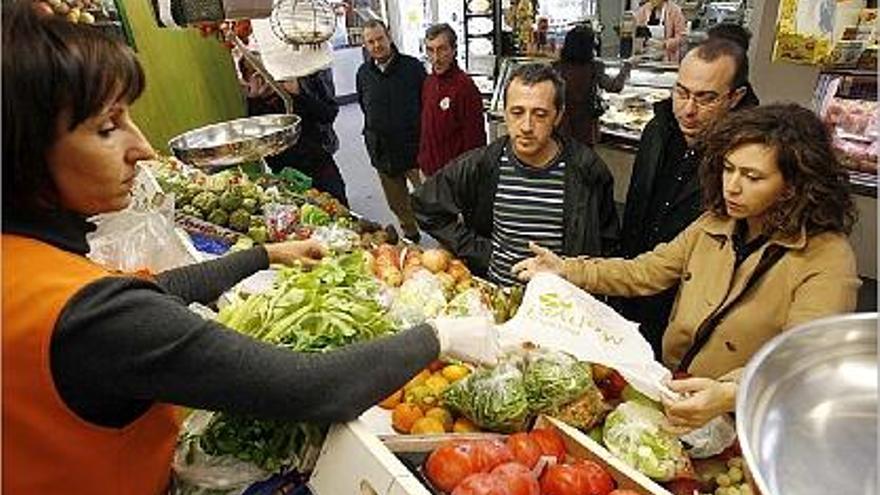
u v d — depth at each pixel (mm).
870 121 2590
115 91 746
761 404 526
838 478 483
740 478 1090
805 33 2711
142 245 1691
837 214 1346
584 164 2088
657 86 4621
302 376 775
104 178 766
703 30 4789
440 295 1575
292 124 2590
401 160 4762
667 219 2033
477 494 857
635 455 1077
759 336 1425
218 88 3656
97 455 748
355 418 849
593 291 1729
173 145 2547
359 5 7070
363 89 4746
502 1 5750
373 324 1073
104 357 690
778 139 1285
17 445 702
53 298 684
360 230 2314
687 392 1121
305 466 918
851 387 542
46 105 693
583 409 1133
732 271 1473
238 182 2584
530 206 2125
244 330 1056
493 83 5309
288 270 1264
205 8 2100
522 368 1173
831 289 1306
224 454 937
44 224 753
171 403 744
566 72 3645
